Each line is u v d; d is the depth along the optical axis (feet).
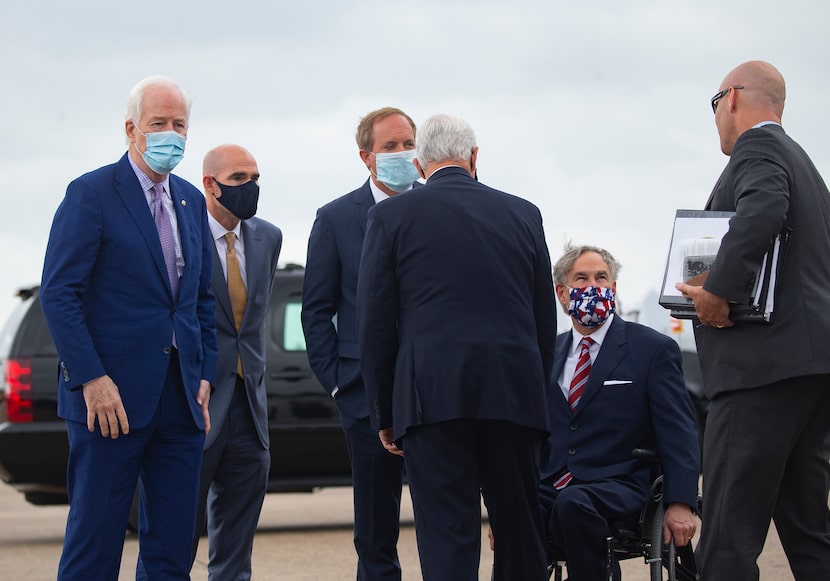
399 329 18.52
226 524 23.76
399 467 22.50
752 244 18.25
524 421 18.03
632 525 20.63
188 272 19.77
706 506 19.16
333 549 34.73
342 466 37.78
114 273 19.10
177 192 20.11
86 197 18.99
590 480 20.90
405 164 22.43
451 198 18.53
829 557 19.19
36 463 35.47
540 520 18.72
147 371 19.08
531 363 18.25
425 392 17.93
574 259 21.77
